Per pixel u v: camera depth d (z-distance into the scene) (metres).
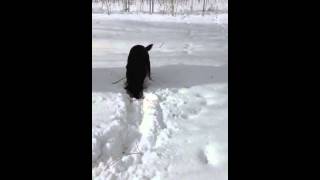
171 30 14.13
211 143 5.08
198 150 4.93
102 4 20.16
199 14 19.78
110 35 12.18
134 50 6.59
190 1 22.97
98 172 4.39
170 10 20.48
